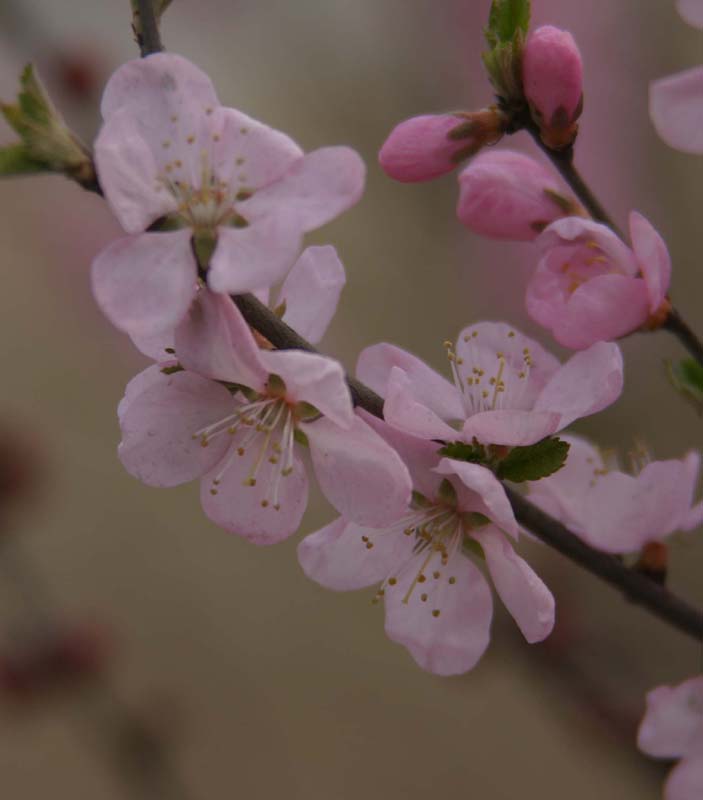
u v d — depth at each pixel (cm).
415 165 33
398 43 52
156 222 30
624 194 52
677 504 33
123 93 31
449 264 55
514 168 33
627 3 53
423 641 32
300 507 32
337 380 30
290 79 54
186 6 55
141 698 54
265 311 31
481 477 31
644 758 42
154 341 31
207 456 31
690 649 45
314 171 30
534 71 32
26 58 49
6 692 51
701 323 48
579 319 32
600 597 46
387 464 31
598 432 45
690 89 32
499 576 32
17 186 63
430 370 32
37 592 52
